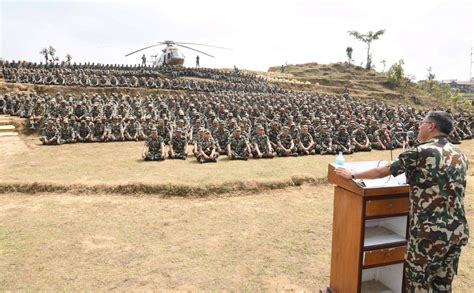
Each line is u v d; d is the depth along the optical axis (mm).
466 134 16344
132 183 7754
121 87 27156
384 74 54969
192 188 7609
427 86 51656
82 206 6938
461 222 2713
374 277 3744
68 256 4844
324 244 5270
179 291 3965
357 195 3203
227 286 4070
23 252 4949
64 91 24984
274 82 40375
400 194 3199
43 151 12266
